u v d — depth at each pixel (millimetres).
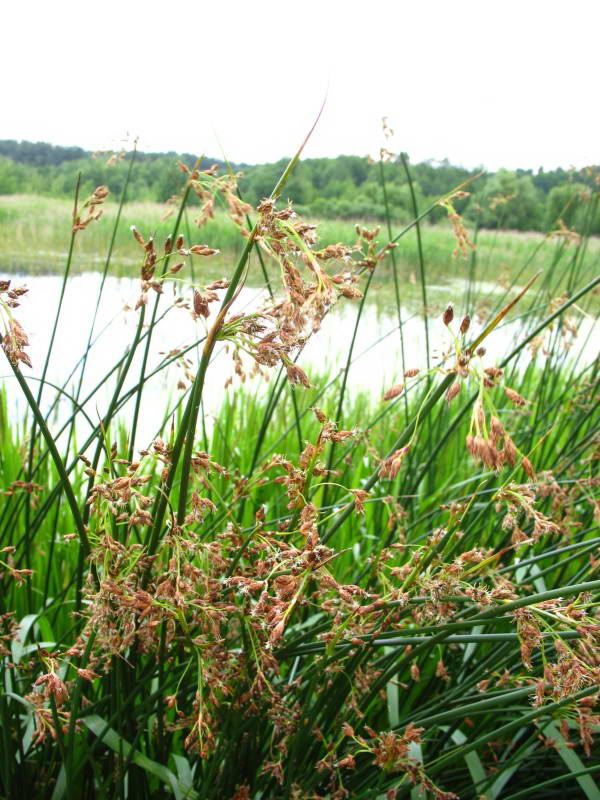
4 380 3389
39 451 2467
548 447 3082
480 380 876
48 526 2660
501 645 1808
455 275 8148
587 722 1214
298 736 1367
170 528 1114
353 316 7086
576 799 1884
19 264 6957
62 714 1358
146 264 1055
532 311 3621
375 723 2016
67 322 5215
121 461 1177
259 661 1273
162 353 1524
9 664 1455
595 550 1990
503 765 1719
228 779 1459
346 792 1346
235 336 1025
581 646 1055
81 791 1462
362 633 1302
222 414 3949
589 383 2734
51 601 2207
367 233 1671
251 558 1329
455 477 3301
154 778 1532
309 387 972
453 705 1614
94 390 1808
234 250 5152
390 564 2287
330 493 2539
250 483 1451
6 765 1410
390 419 3891
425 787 1232
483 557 1188
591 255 5664
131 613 1143
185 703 1488
